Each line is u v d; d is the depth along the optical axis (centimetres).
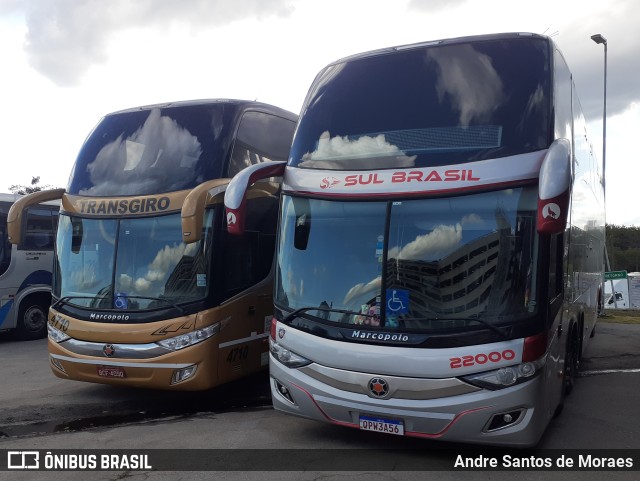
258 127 847
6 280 1288
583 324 866
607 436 616
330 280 559
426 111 567
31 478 512
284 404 581
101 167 815
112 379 727
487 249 504
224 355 730
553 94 536
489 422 484
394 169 553
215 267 726
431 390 496
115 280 749
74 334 748
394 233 538
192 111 805
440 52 596
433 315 507
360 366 522
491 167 516
